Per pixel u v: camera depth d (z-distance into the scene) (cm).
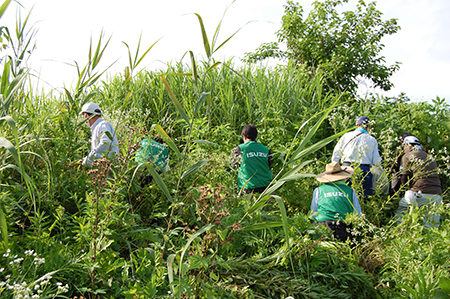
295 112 722
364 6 1273
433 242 319
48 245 229
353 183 462
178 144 576
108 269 221
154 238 268
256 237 308
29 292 183
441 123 671
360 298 288
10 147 180
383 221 475
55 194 299
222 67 735
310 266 294
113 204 250
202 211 211
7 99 237
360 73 1196
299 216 347
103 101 712
